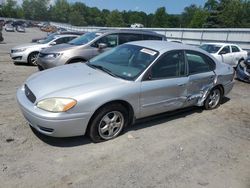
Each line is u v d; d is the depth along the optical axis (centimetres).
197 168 369
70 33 1487
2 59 1264
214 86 585
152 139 442
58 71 470
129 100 421
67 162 359
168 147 420
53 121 360
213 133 487
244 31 2303
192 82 519
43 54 848
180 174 352
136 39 906
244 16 6319
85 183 320
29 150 380
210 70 568
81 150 391
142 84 436
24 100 399
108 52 542
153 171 354
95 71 461
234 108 643
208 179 346
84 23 12075
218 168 373
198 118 555
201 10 8569
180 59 502
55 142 407
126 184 323
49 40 1235
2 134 418
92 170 346
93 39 855
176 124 514
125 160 374
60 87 393
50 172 335
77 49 823
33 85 414
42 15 12425
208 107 602
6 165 342
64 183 317
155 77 458
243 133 496
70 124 371
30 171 334
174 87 482
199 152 413
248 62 965
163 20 10550
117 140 428
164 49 484
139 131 468
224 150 425
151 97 451
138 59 472
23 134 423
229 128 516
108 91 396
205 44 1358
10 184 309
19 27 5197
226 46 1282
